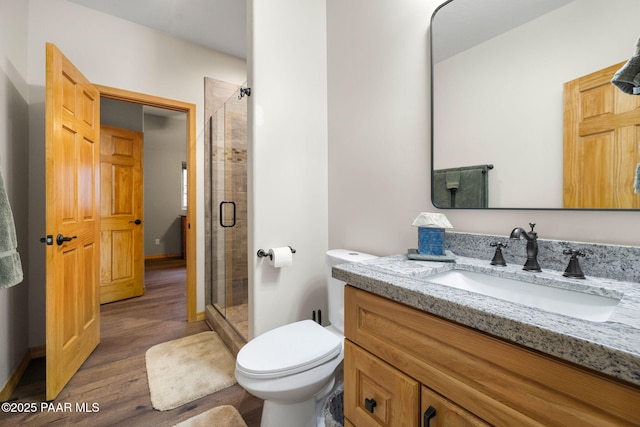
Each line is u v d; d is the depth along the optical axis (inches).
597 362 15.2
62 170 60.6
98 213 80.5
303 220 68.1
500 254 36.2
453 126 44.1
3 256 41.4
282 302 65.3
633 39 28.2
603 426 15.3
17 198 69.8
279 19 64.2
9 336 63.1
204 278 103.3
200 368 69.4
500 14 38.5
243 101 84.0
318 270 70.5
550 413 17.3
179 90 100.3
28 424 51.6
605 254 29.6
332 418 40.4
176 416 53.7
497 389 19.8
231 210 93.3
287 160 65.6
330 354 44.7
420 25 49.1
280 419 44.2
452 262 38.7
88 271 74.4
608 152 29.9
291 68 65.9
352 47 63.5
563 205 33.2
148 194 205.2
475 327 20.8
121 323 97.3
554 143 33.8
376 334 29.6
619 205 29.3
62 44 81.0
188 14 88.2
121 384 63.1
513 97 37.2
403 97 52.3
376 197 58.3
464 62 42.5
